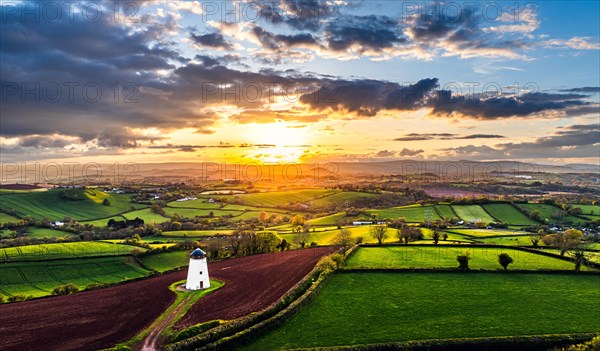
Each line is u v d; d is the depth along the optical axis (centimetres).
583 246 9988
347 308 6162
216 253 11244
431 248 10750
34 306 6366
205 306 6172
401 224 15162
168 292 7012
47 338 5019
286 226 16988
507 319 5828
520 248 10706
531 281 7675
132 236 14325
